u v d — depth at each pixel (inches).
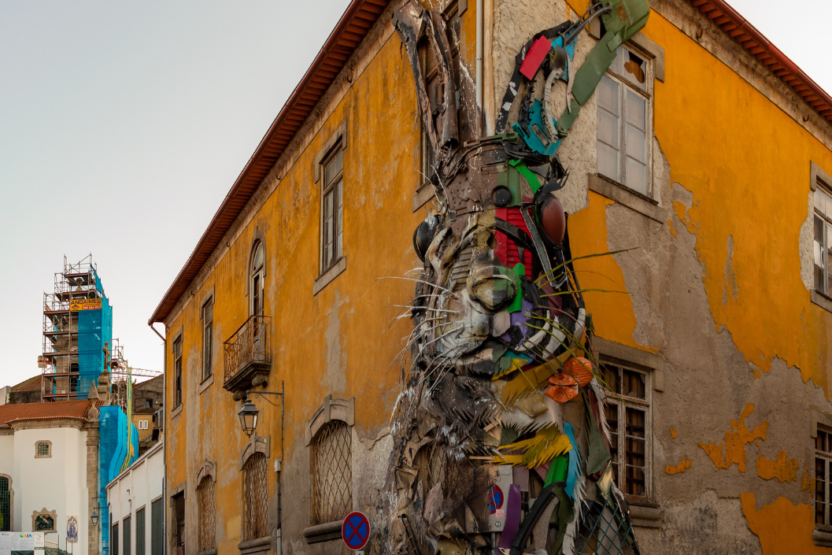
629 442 361.1
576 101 356.8
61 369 3540.8
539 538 297.3
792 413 467.8
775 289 473.4
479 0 343.0
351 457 446.6
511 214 321.7
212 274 804.0
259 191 665.6
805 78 494.6
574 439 313.3
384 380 415.5
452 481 309.6
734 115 461.1
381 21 451.2
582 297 331.6
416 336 345.7
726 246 438.0
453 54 364.5
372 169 457.1
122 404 2960.1
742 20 442.9
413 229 402.6
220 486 702.5
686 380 395.5
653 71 408.2
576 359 317.7
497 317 310.3
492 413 303.3
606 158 378.6
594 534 318.7
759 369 447.2
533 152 329.4
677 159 414.9
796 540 450.3
